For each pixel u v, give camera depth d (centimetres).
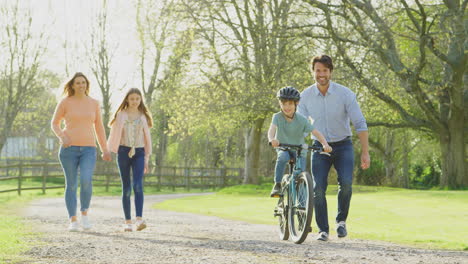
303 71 3155
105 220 1346
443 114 3553
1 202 2091
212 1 3288
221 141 6738
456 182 3425
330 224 1291
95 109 1045
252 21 3431
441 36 2978
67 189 1013
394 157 6053
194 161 7669
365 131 893
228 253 673
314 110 906
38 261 584
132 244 760
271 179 5959
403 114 3391
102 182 3791
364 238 952
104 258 618
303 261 609
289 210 856
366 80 2933
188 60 3459
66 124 1027
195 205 2219
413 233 1064
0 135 6288
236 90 3406
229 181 5022
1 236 814
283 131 887
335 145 901
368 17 2933
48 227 1063
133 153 1023
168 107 3769
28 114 7606
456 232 1095
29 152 7731
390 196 2478
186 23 3316
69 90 1038
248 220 1452
